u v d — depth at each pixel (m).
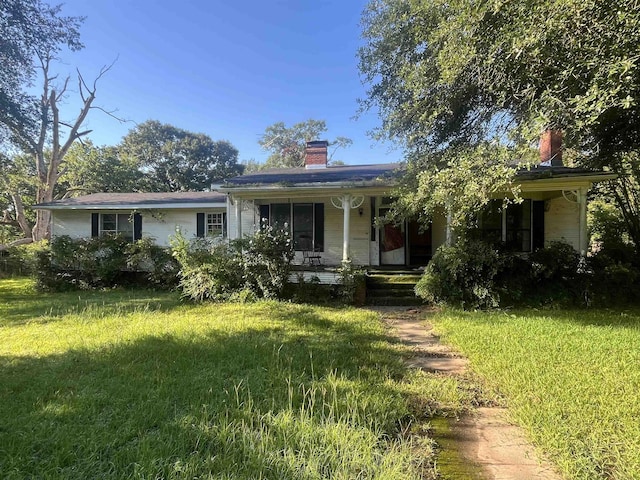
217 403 3.04
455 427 2.80
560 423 2.67
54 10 12.66
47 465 2.21
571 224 9.72
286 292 8.88
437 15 5.55
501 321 6.20
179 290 10.19
